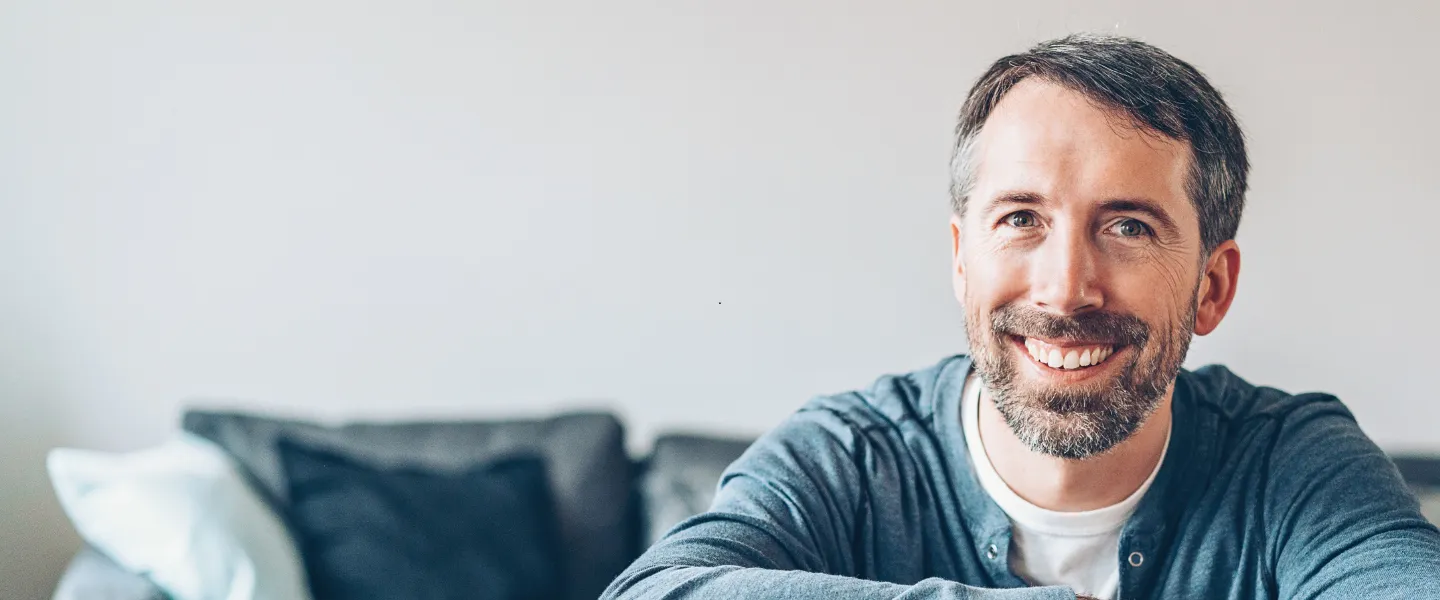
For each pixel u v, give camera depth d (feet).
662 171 9.59
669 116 9.55
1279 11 9.09
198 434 8.29
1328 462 3.56
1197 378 3.88
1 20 9.47
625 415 9.73
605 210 9.64
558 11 9.53
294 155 9.61
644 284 9.66
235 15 9.53
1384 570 3.18
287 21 9.55
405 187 9.64
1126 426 3.24
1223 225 3.40
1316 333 9.27
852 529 3.70
